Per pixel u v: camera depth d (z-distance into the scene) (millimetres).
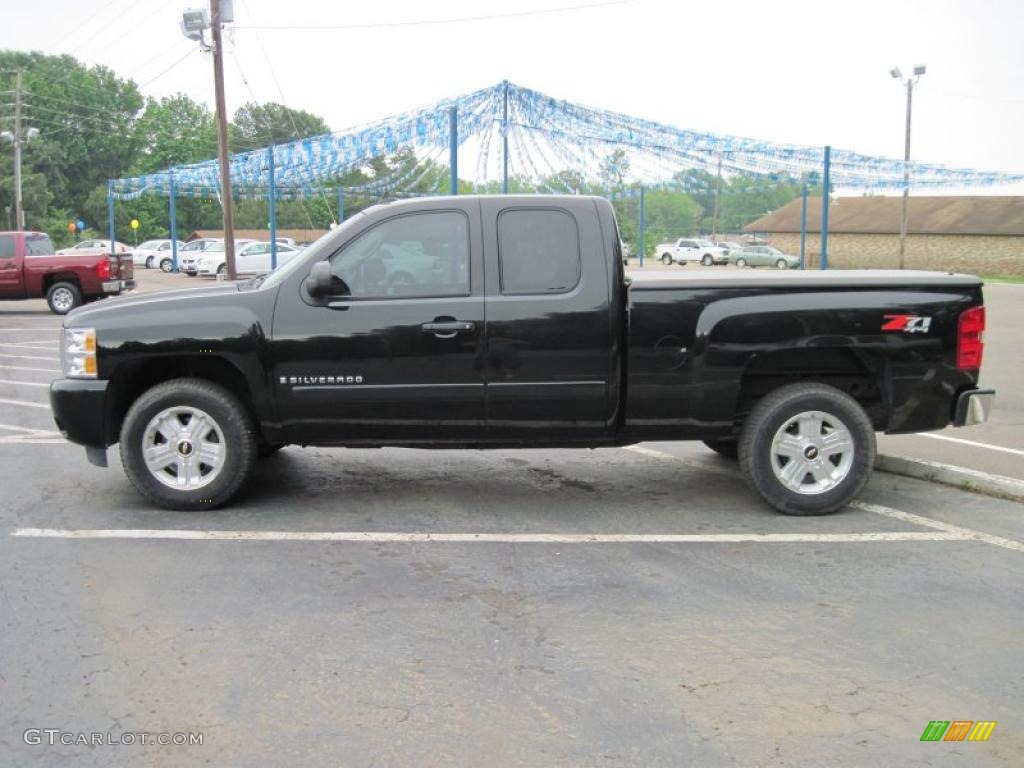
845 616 4582
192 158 82500
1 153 75375
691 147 19828
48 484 6941
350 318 5949
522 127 18391
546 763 3281
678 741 3432
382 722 3549
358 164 26453
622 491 6859
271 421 6070
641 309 5934
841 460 6172
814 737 3471
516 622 4480
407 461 7770
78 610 4582
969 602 4770
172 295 6227
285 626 4414
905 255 56875
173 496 6168
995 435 8609
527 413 6031
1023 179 24281
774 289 5996
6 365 13750
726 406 6039
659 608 4664
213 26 26234
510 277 5969
